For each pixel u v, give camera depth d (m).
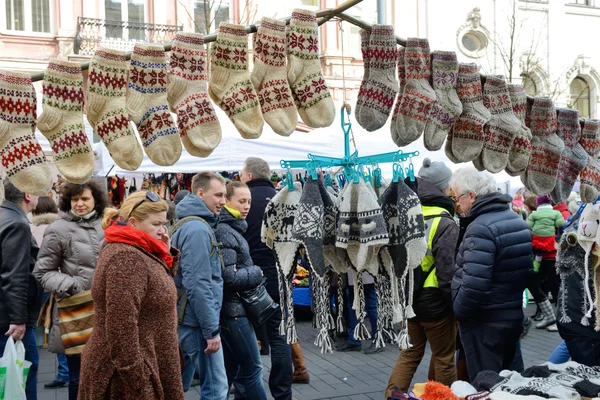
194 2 14.56
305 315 7.61
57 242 3.62
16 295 3.54
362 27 2.20
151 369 2.52
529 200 7.46
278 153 6.59
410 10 16.16
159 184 8.62
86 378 2.52
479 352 3.52
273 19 2.07
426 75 2.29
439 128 2.30
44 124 1.85
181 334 3.49
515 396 2.55
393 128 2.29
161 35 14.16
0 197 2.03
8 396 3.26
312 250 2.39
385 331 2.70
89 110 1.89
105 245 2.64
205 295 3.34
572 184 2.70
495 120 2.44
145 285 2.53
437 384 2.77
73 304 3.61
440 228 3.67
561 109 2.68
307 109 2.12
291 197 2.59
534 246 6.61
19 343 3.52
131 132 1.92
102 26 13.64
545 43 17.62
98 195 3.78
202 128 1.96
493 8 16.89
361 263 2.47
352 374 5.25
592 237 3.07
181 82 1.96
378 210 2.46
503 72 16.89
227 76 2.04
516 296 3.53
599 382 2.79
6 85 1.82
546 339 6.54
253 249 4.38
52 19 13.42
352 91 15.02
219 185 3.63
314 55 2.13
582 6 18.02
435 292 3.70
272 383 4.13
